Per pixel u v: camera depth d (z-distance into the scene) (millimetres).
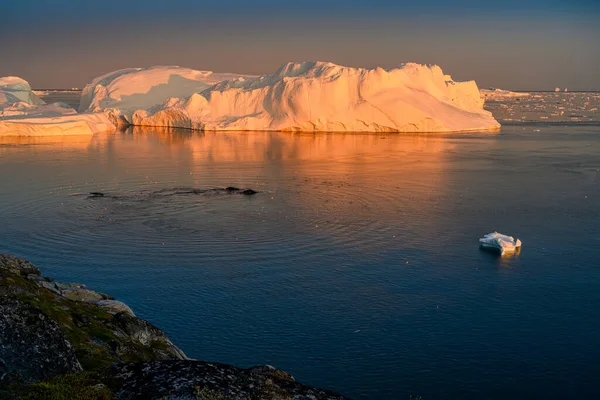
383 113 118188
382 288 35469
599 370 26922
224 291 34469
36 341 14055
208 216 50875
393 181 67250
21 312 14586
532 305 33438
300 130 120500
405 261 40250
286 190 61656
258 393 13508
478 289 35594
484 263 40062
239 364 26688
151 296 33625
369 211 53531
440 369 26797
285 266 38875
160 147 95000
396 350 28250
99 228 46938
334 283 36062
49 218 49781
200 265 38719
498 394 25047
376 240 44781
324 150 92125
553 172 74062
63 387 12820
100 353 15898
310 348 28266
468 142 104750
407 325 30734
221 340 28797
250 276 36938
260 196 58719
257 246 42812
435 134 117875
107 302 21703
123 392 13031
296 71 130625
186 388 12984
